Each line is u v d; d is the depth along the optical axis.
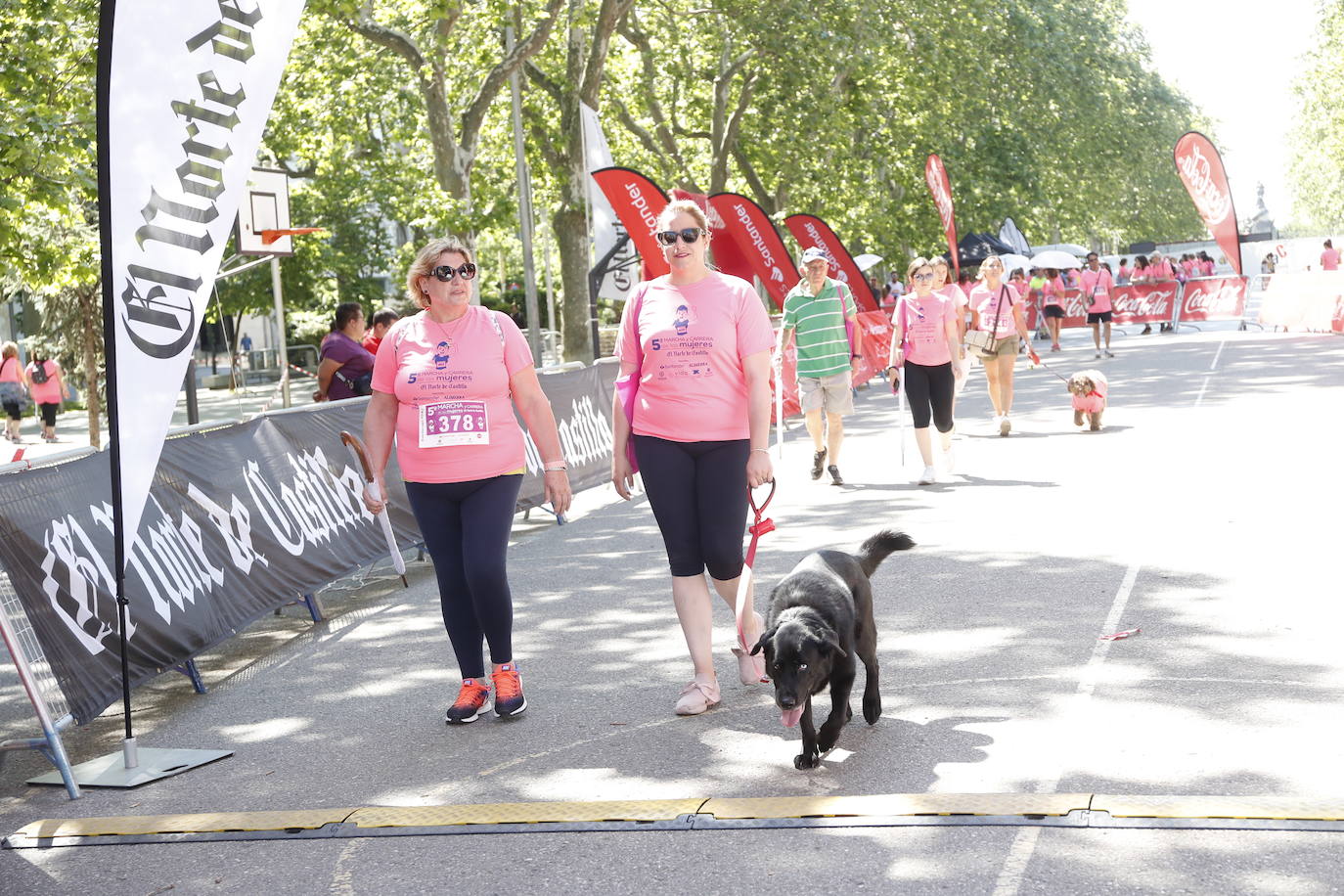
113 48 5.24
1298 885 3.63
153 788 5.28
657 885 3.96
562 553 10.01
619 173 19.00
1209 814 4.13
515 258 57.38
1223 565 7.76
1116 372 22.05
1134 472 11.48
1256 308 42.31
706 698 5.71
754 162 37.19
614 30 31.84
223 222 5.59
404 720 5.99
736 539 5.79
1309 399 16.12
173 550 6.89
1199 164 27.11
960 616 7.05
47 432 27.19
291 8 5.74
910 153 42.19
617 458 5.92
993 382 14.86
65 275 18.47
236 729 6.06
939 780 4.68
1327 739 4.80
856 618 5.28
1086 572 7.85
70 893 4.25
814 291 12.04
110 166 5.24
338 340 11.27
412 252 29.70
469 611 5.95
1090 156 59.41
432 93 26.28
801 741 5.23
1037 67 48.53
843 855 4.06
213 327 46.91
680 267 5.73
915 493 11.29
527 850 4.30
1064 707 5.39
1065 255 36.41
